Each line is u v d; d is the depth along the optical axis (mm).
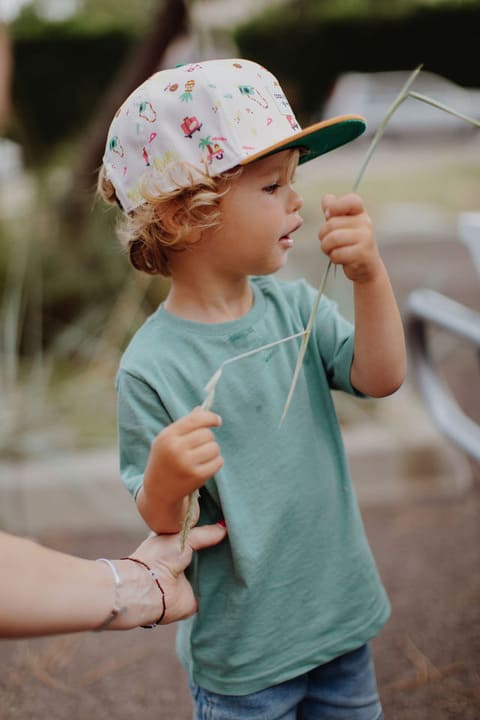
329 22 12273
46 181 4281
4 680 2162
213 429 1284
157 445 1111
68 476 2938
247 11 10578
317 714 1433
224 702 1343
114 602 1122
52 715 2016
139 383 1271
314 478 1339
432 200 9258
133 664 2201
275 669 1318
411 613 2322
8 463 3029
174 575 1204
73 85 9031
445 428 2430
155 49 3629
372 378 1298
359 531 1407
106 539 2867
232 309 1339
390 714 1927
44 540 2875
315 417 1366
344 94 12914
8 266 3973
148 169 1270
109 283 3951
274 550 1306
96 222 4035
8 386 3523
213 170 1213
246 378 1304
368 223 1194
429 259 6570
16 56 9008
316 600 1342
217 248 1272
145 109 1264
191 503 1182
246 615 1304
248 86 1245
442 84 13375
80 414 3396
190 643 1357
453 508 2922
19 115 4535
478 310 5055
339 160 12703
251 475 1292
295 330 1386
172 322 1316
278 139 1234
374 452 3016
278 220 1261
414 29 13258
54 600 1068
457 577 2484
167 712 2006
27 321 3900
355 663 1409
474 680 2023
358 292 1247
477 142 13141
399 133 13188
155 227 1302
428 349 2596
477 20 13094
